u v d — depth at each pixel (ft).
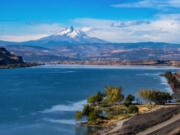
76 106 491.72
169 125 293.84
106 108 442.09
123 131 280.92
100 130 322.75
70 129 339.77
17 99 570.05
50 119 393.50
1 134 324.39
